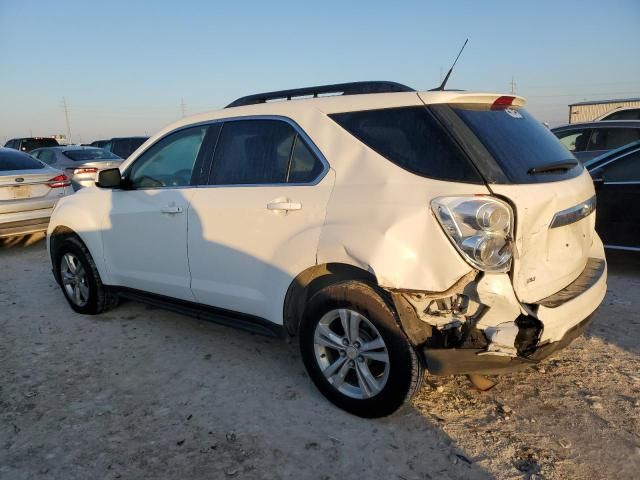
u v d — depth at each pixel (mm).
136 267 4324
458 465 2666
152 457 2787
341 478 2598
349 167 3059
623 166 5742
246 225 3438
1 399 3426
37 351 4203
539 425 2988
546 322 2693
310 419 3107
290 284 3244
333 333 3135
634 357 3791
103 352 4156
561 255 3018
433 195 2699
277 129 3471
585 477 2553
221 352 4113
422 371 2865
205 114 4012
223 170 3723
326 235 2984
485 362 2705
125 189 4355
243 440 2914
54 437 2984
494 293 2617
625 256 5738
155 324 4750
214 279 3709
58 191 8367
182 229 3859
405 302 2771
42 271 6887
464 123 2857
